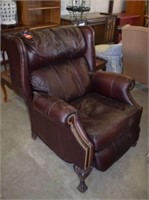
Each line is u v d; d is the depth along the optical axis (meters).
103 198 1.53
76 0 4.25
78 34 2.03
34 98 1.67
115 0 5.41
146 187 1.62
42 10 3.98
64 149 1.61
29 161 1.83
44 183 1.63
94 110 1.75
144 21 5.24
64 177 1.69
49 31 1.89
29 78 1.73
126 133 1.74
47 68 1.83
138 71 2.96
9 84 2.36
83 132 1.43
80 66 2.04
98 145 1.46
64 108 1.40
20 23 3.64
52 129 1.63
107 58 2.97
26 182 1.64
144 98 2.85
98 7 5.11
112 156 1.59
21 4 3.50
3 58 2.99
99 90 2.03
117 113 1.68
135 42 2.74
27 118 2.39
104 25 4.52
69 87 1.89
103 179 1.68
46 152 1.93
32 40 1.72
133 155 1.92
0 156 1.87
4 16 3.21
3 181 1.64
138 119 1.82
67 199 1.52
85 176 1.53
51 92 1.77
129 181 1.67
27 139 2.08
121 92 1.85
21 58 1.64
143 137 2.15
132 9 5.35
